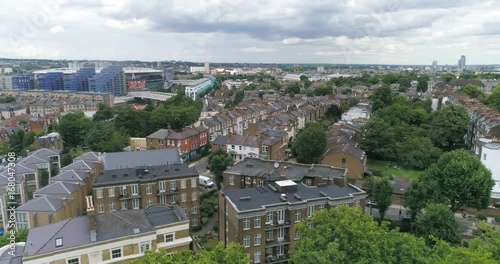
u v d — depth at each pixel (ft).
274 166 243.81
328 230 122.83
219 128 460.55
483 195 220.84
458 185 220.84
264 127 408.26
